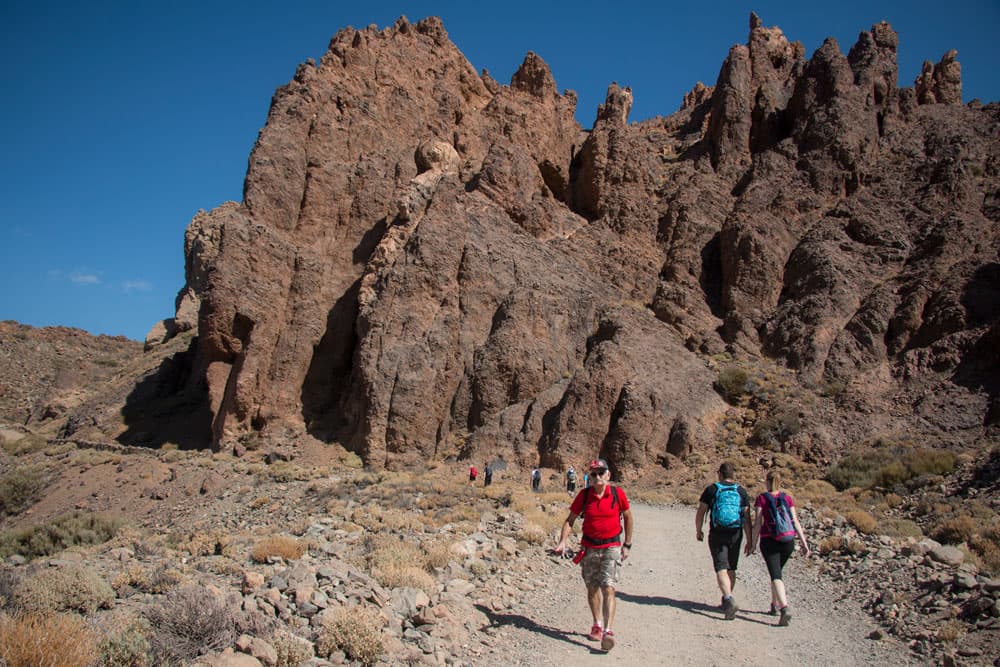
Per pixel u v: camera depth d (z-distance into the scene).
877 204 43.22
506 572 11.05
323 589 8.15
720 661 7.29
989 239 37.78
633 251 45.31
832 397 32.69
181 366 51.94
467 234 42.09
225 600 7.06
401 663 6.59
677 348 38.06
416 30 61.91
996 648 7.41
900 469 24.83
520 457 32.88
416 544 12.22
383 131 52.34
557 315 39.97
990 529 13.44
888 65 51.56
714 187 48.69
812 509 19.53
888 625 8.73
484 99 61.88
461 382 37.81
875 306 36.12
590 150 51.19
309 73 51.47
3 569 7.52
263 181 46.00
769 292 40.78
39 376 78.94
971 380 30.33
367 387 36.78
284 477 31.70
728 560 9.22
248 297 40.75
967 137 46.22
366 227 47.78
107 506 31.55
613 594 7.61
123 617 6.46
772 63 59.72
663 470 30.66
